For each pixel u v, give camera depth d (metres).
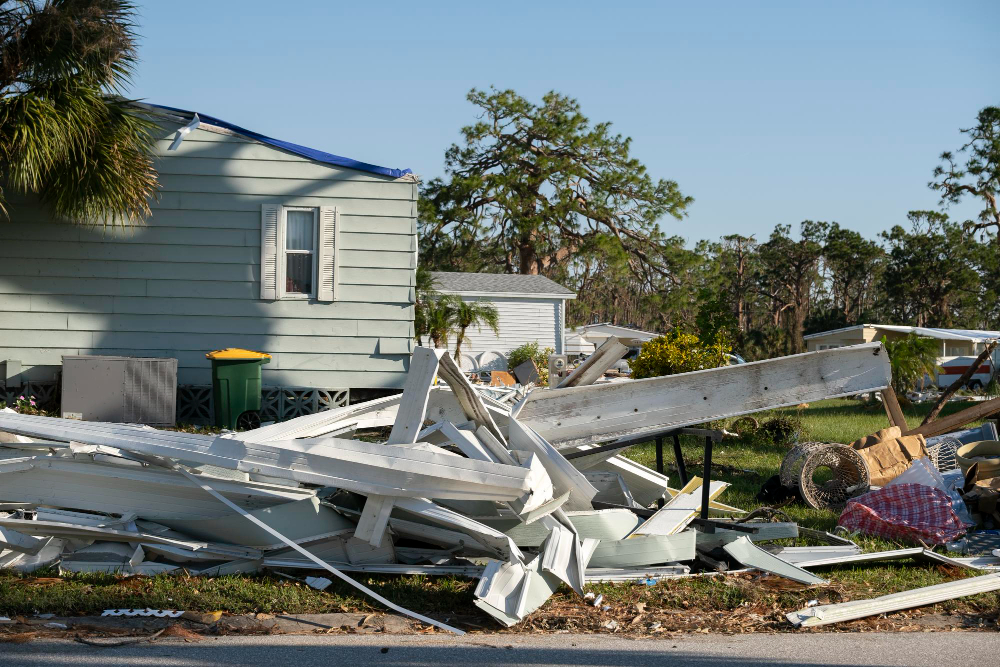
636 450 11.09
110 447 6.12
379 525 5.25
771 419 12.16
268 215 12.26
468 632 4.48
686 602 4.94
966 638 4.45
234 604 4.65
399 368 12.52
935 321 60.16
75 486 5.73
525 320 32.69
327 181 12.35
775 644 4.33
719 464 9.79
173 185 12.13
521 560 4.92
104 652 3.97
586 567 5.41
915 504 6.82
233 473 6.07
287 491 5.63
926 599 4.99
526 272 45.28
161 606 4.59
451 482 5.22
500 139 44.75
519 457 5.71
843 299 76.19
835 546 5.99
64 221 12.00
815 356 6.57
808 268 72.50
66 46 10.68
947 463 9.03
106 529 5.34
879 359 6.59
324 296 12.35
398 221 12.47
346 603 4.77
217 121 12.13
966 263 60.03
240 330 12.29
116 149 10.97
